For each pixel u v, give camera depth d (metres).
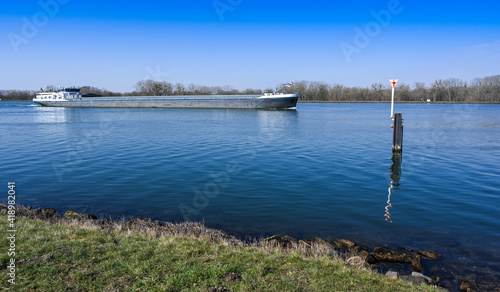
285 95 83.44
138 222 10.09
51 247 6.79
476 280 7.39
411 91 153.25
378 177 17.02
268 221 11.06
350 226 10.72
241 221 11.05
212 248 7.26
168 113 75.94
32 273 5.67
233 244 8.15
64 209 12.26
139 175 17.19
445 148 27.31
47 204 12.84
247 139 32.28
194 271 5.84
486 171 18.59
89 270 5.87
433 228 10.52
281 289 5.41
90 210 12.15
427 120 56.88
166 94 130.00
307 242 9.23
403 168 19.31
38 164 20.30
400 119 23.44
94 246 6.99
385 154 24.05
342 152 24.77
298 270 6.35
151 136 34.53
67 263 6.12
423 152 25.22
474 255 8.69
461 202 12.99
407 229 10.45
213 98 91.56
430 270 7.89
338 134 36.81
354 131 39.75
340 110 90.81
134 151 24.94
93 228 8.70
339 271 6.40
